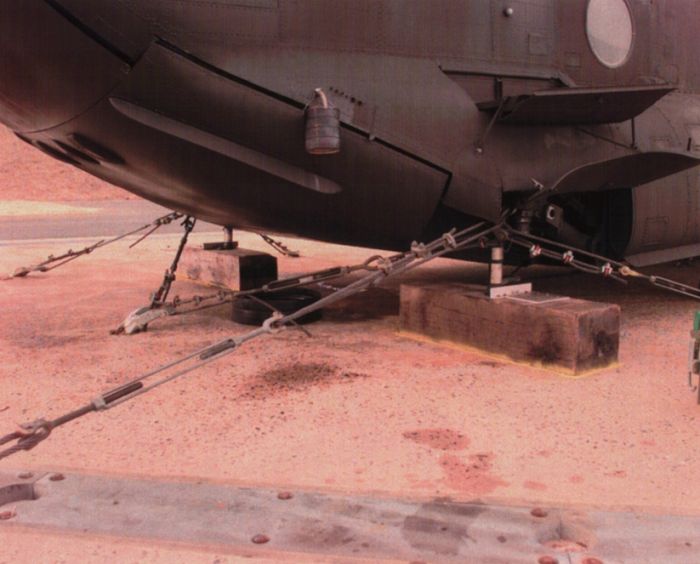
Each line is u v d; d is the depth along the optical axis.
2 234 14.80
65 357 5.20
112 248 11.83
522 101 4.87
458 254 5.94
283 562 2.51
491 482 3.18
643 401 4.22
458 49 5.06
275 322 3.66
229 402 4.20
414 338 5.71
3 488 2.96
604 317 4.81
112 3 4.03
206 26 4.27
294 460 3.41
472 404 4.17
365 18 4.71
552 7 5.46
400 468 3.32
